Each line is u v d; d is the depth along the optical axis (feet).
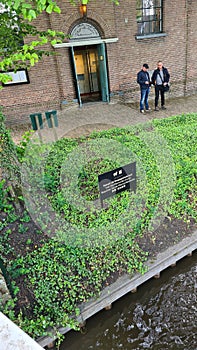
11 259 9.62
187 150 16.42
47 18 24.94
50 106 28.12
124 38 28.76
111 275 9.62
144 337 8.87
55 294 8.82
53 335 8.16
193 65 32.91
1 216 11.48
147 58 30.63
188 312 9.42
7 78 8.39
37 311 8.42
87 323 9.07
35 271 9.35
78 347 8.71
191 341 8.62
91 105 30.12
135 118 24.94
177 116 23.85
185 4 29.50
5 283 8.07
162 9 29.07
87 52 34.60
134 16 28.27
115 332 9.05
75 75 28.07
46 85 27.30
